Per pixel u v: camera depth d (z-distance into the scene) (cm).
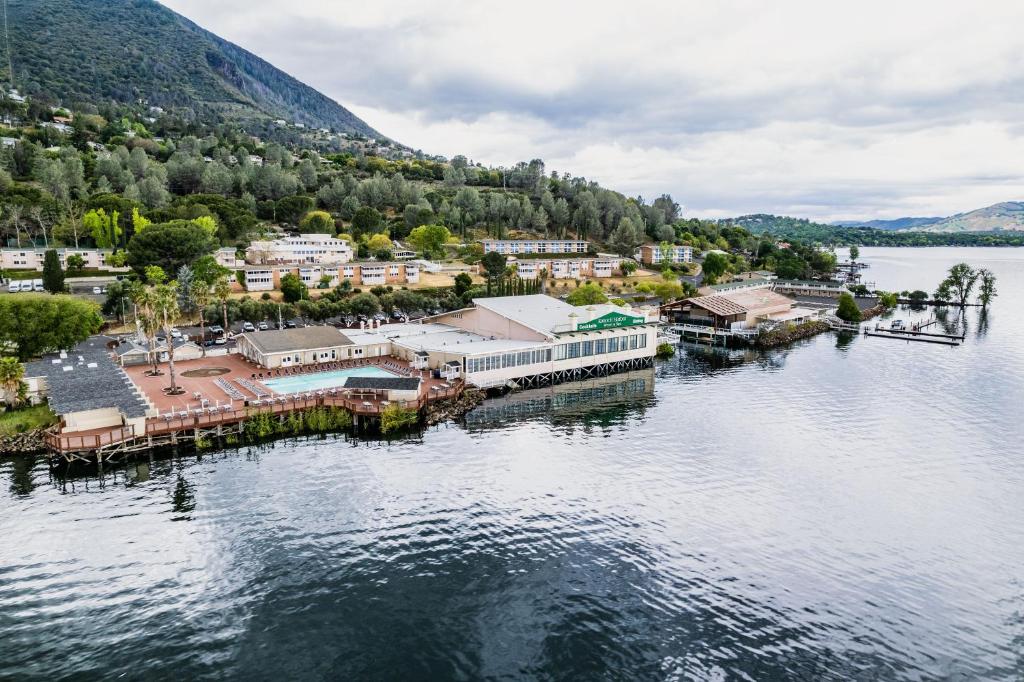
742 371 12050
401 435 8069
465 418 8888
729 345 14862
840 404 9688
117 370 9244
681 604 4697
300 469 6919
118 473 6800
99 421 7506
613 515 5988
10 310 9731
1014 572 5141
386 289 17700
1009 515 6094
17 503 6075
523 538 5553
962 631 4422
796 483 6750
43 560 5116
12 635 4259
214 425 7644
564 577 5003
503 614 4556
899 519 5994
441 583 4897
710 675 4003
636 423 8706
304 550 5309
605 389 10656
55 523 5694
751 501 6322
